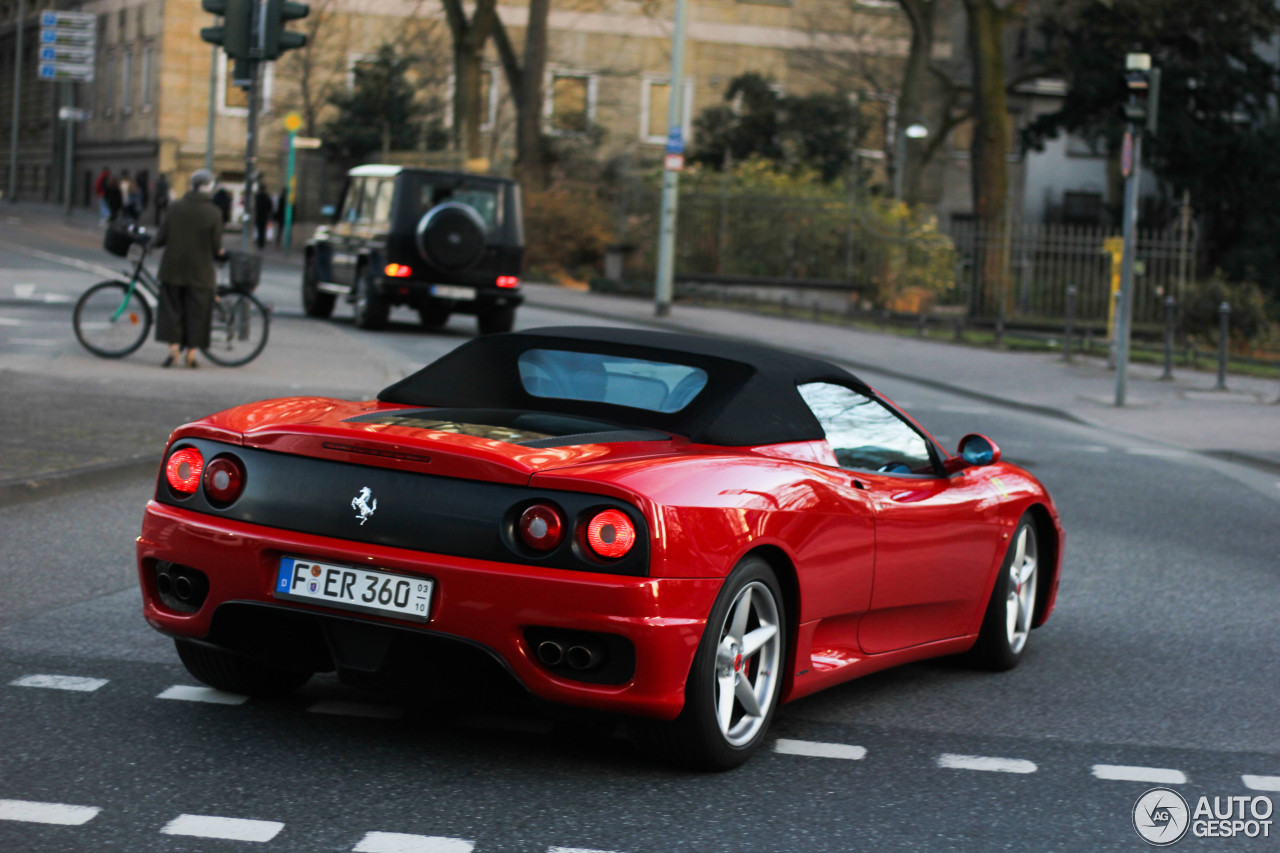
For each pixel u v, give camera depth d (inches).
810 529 209.9
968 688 264.8
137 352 705.0
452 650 188.4
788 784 199.8
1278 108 1911.9
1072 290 1083.3
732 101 2194.9
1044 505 288.7
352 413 214.2
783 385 226.2
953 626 262.7
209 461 201.9
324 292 1027.9
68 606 279.9
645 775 199.2
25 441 440.8
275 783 187.2
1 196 3046.3
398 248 935.7
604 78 2349.9
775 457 215.3
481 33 1759.4
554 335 236.4
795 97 2137.1
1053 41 2174.0
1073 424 745.0
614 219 1676.9
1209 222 1916.8
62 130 2815.0
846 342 1128.8
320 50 2208.4
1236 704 258.8
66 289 1065.5
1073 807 197.3
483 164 1738.4
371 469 191.6
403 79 2217.0
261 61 640.4
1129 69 792.9
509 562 183.2
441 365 234.2
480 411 215.2
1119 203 2003.0
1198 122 1873.8
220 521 198.2
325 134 2202.3
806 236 1568.7
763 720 207.3
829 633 225.1
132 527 358.9
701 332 1126.4
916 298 1525.6
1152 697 261.9
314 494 193.0
